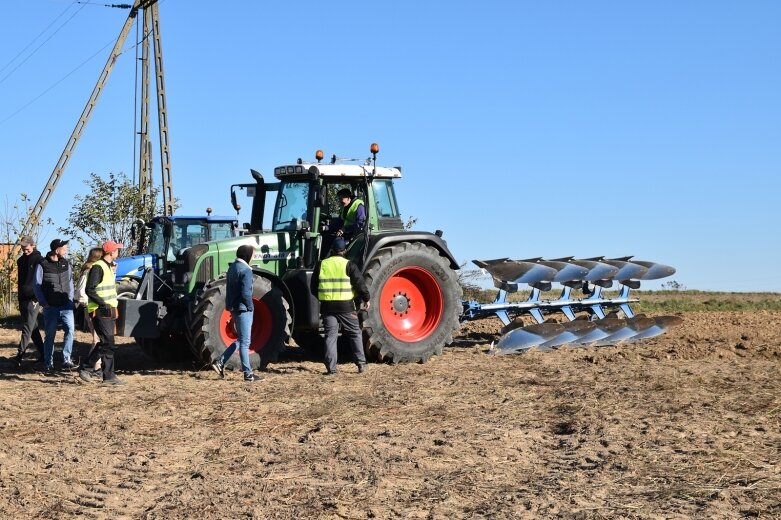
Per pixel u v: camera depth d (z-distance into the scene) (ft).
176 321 36.78
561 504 16.72
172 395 29.84
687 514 16.06
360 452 20.99
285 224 39.06
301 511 16.44
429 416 25.58
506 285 41.88
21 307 38.96
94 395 30.27
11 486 18.37
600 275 44.19
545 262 42.73
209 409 27.14
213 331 34.53
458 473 19.07
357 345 34.68
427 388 30.53
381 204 39.52
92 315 33.09
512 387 30.53
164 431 23.94
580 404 26.96
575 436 22.61
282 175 38.93
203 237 52.29
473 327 51.03
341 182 39.29
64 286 37.65
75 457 20.79
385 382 32.14
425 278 38.58
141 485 18.43
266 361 35.50
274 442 22.30
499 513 16.15
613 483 18.22
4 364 39.81
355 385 31.55
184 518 16.16
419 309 38.83
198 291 36.40
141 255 50.62
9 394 30.86
